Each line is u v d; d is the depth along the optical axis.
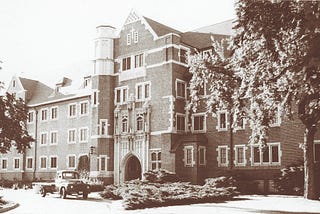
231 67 23.47
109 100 41.72
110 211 18.72
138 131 38.97
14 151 54.22
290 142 31.69
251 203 21.89
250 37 16.86
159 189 23.73
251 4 14.95
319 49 10.18
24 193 35.09
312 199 23.66
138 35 40.59
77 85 48.72
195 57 24.31
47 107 51.12
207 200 23.12
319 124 30.42
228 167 34.94
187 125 38.03
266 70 19.19
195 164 34.94
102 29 42.69
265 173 32.78
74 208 20.48
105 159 40.88
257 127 22.83
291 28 13.73
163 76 37.69
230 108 23.61
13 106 20.94
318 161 29.52
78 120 46.69
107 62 42.25
